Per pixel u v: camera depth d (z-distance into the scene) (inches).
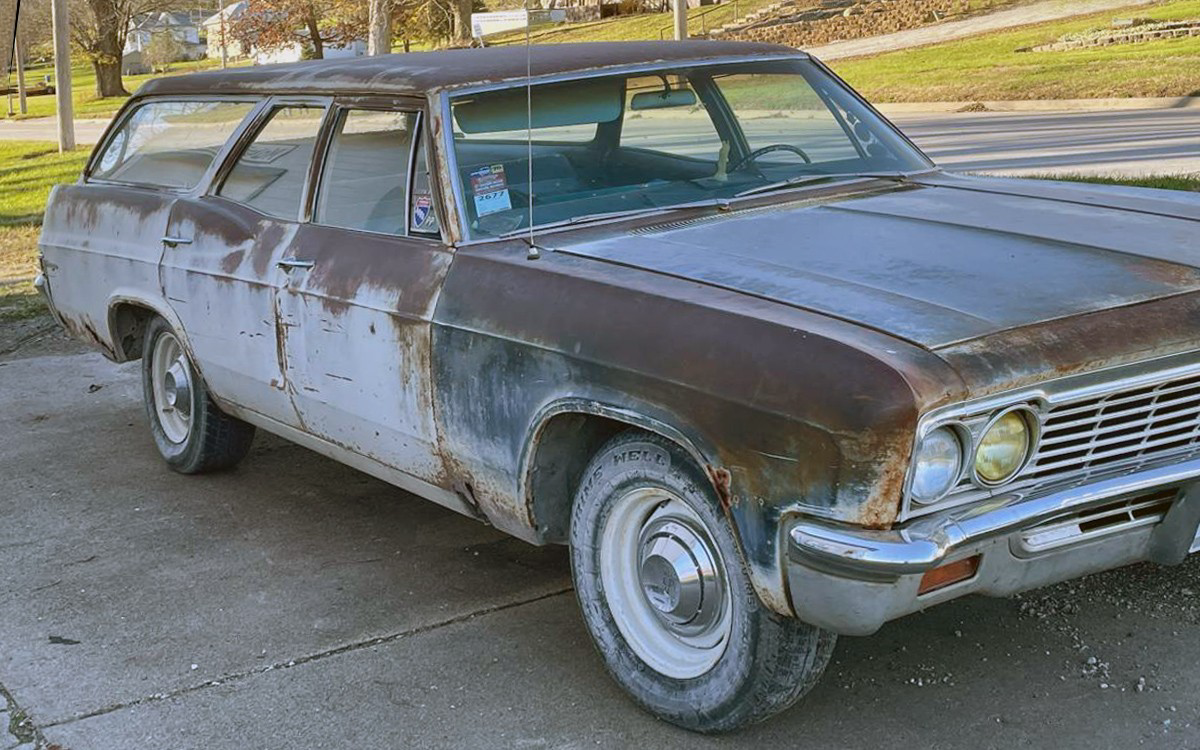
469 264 151.1
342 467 234.5
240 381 194.7
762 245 145.6
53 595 181.6
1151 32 1140.5
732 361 119.3
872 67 1223.5
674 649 136.9
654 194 169.6
